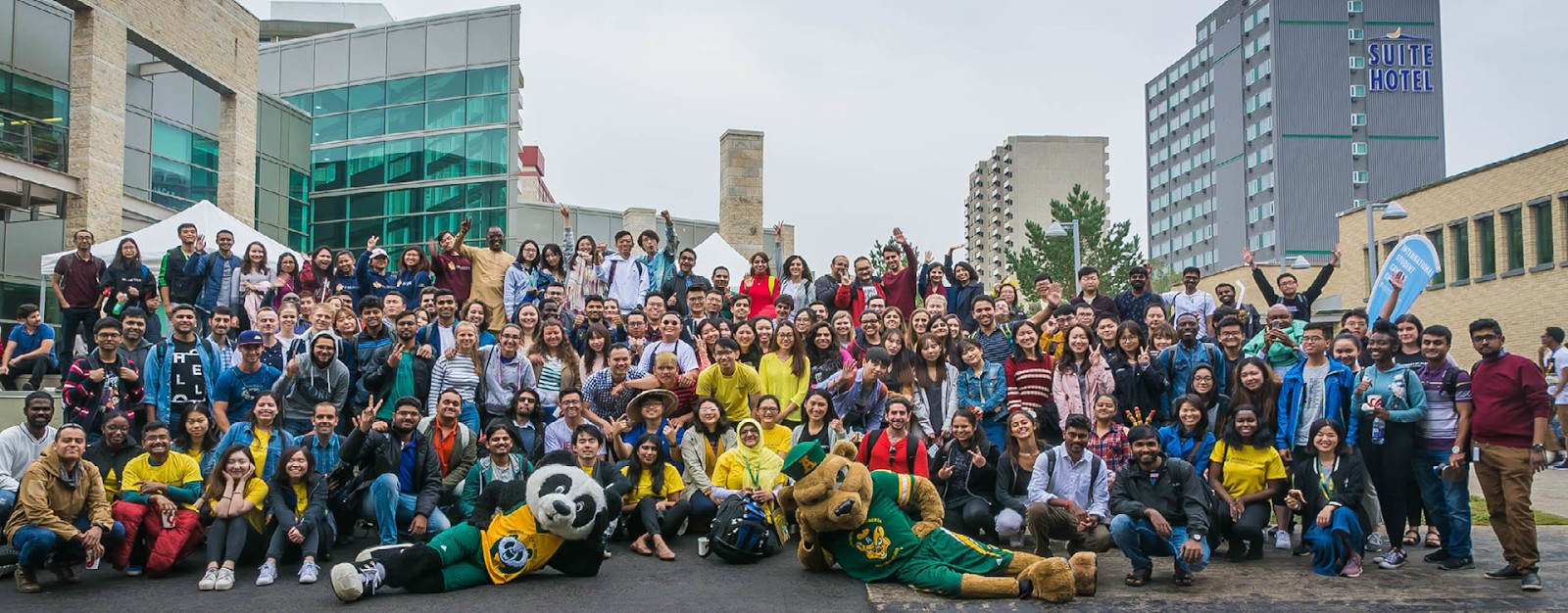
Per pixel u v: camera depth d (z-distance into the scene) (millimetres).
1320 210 113062
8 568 8070
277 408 8602
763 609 6992
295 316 10789
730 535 8312
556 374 10398
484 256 13242
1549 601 7066
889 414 9016
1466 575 7887
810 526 7836
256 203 30344
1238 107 119750
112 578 7988
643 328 11453
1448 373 8172
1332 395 8625
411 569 7328
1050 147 119562
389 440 8547
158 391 9586
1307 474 8422
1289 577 7871
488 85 32281
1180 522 7809
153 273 15266
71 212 21016
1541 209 28312
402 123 33000
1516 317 28922
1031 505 8188
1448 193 31938
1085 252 50000
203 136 27000
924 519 7863
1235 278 48844
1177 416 8945
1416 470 8305
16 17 20250
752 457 9094
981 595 7230
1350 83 114812
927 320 11117
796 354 10570
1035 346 10328
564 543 7801
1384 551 8734
